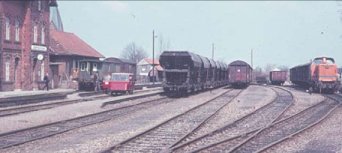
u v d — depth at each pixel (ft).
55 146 49.11
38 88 171.01
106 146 48.96
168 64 144.46
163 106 104.83
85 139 54.24
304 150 48.06
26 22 164.25
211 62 185.88
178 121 73.05
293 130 64.39
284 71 301.43
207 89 185.78
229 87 232.12
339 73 186.70
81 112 91.35
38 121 74.84
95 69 177.58
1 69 147.64
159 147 48.67
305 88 209.15
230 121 74.69
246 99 130.93
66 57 211.61
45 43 178.81
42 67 176.65
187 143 49.62
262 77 337.11
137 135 54.70
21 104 105.29
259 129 62.75
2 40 147.95
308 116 85.30
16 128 65.72
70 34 245.04
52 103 105.91
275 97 139.54
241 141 52.37
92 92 151.33
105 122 72.54
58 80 185.06
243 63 219.82
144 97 135.33
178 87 142.51
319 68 169.68
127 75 151.53
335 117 81.25
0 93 133.08
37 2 171.22
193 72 148.05
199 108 98.58
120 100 114.83
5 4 150.00
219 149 47.55
